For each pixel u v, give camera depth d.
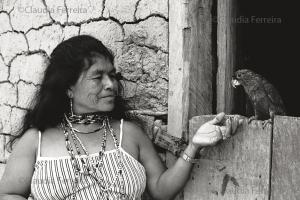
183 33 2.52
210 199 2.38
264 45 3.70
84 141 2.40
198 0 2.53
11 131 3.69
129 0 2.80
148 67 2.71
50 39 3.35
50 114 2.44
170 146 2.54
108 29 2.92
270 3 3.79
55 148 2.39
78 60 2.33
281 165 2.11
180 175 2.33
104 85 2.34
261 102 2.26
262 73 3.65
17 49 3.63
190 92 2.53
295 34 4.39
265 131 2.16
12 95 3.69
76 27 3.15
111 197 2.33
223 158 2.32
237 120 2.23
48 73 2.45
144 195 2.71
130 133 2.47
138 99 2.76
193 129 2.40
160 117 2.67
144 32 2.72
